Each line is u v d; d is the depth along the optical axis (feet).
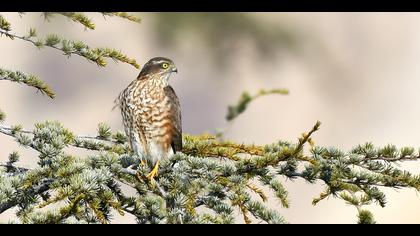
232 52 97.71
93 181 21.72
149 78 31.94
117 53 25.84
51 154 24.76
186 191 22.59
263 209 21.80
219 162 23.58
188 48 97.55
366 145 23.71
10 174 24.39
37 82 26.45
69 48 25.31
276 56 99.50
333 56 101.65
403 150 23.36
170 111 31.04
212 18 97.04
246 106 35.24
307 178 23.57
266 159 23.18
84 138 27.35
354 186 22.90
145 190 24.91
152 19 96.32
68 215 20.30
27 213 22.56
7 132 25.61
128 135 31.40
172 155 24.73
